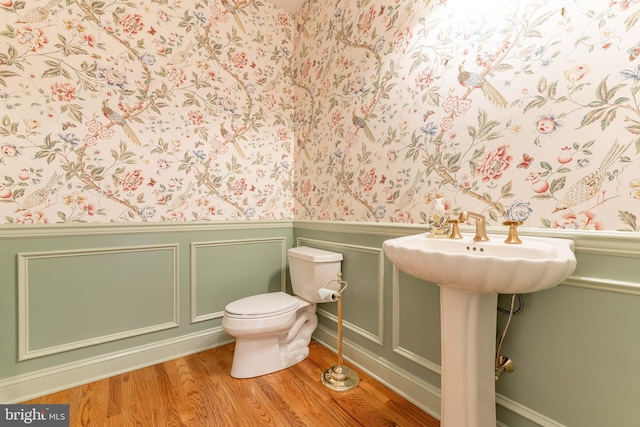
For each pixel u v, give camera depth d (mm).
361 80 1692
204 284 1931
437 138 1313
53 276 1478
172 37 1792
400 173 1480
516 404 1075
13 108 1384
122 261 1658
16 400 1385
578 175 929
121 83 1640
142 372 1654
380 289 1564
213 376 1613
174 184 1816
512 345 1085
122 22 1636
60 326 1495
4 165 1370
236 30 2031
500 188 1107
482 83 1151
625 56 838
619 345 859
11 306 1388
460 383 989
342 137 1833
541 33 994
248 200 2105
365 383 1560
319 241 2004
